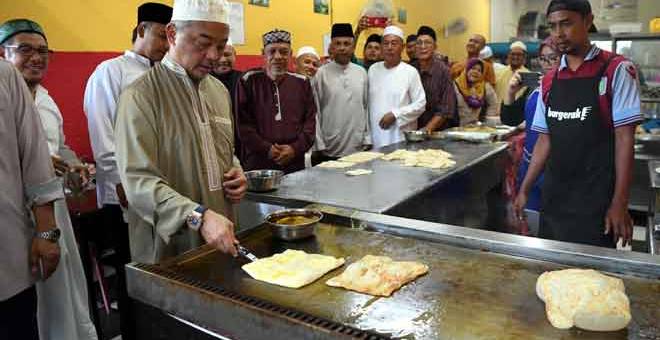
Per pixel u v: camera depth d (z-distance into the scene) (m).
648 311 1.14
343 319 1.15
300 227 1.68
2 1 2.69
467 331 1.08
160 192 1.52
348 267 1.40
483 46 5.74
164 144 1.66
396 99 4.13
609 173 2.09
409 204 2.17
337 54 4.07
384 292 1.26
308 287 1.33
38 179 1.75
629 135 1.98
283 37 3.33
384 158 3.15
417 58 4.66
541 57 3.15
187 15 1.57
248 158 3.36
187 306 1.29
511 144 3.79
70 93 3.09
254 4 4.54
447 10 8.92
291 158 3.31
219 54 1.65
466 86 5.15
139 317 1.68
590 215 2.14
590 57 2.05
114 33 3.34
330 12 5.70
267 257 1.55
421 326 1.10
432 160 2.99
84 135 3.19
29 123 1.72
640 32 6.06
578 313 1.06
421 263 1.46
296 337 1.08
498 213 3.83
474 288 1.29
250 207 2.21
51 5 2.94
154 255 1.75
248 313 1.15
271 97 3.39
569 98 2.12
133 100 1.58
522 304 1.19
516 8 10.62
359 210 1.90
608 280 1.19
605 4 9.17
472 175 3.07
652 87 5.74
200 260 1.52
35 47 2.26
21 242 1.69
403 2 7.35
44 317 2.17
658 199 2.74
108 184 2.71
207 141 1.75
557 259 1.43
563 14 2.00
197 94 1.73
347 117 4.08
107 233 2.83
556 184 2.23
